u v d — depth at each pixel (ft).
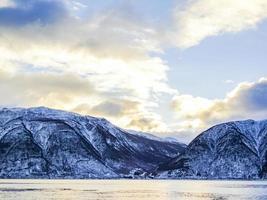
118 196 561.84
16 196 530.27
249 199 502.38
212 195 577.84
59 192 632.79
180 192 654.94
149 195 583.58
